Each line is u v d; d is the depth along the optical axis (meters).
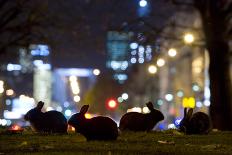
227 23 29.86
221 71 29.98
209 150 11.30
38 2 33.59
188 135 14.54
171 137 13.91
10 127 18.84
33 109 14.91
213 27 29.58
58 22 34.53
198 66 76.06
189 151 11.02
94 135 12.54
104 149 11.14
